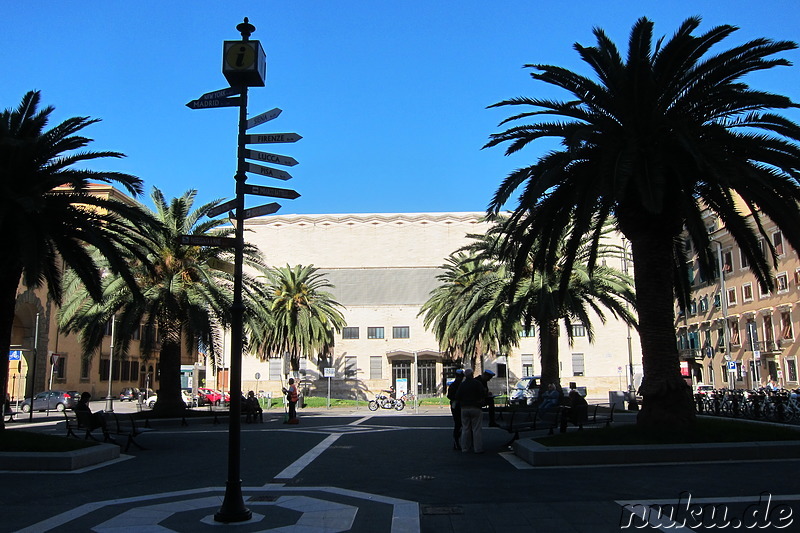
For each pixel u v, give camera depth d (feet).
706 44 44.09
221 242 25.70
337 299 237.45
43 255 47.16
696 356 193.88
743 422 46.78
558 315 84.79
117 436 60.59
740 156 43.65
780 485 29.43
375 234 256.32
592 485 30.40
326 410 136.15
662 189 39.88
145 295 81.30
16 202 45.29
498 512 25.12
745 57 43.01
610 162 41.42
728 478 31.48
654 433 41.60
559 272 87.66
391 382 220.02
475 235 98.43
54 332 180.24
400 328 225.56
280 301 155.94
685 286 60.08
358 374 221.87
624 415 82.84
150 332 82.79
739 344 168.14
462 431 48.19
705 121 46.06
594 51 46.19
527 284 87.45
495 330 125.90
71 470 37.52
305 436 59.98
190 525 23.26
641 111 44.52
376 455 44.34
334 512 25.29
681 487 29.37
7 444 40.98
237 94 26.84
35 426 86.48
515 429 47.73
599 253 92.43
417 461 40.91
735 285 171.63
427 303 165.99
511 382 214.48
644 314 45.68
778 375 148.66
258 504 26.94
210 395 162.30
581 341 217.36
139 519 24.22
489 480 32.71
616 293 91.15
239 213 26.04
